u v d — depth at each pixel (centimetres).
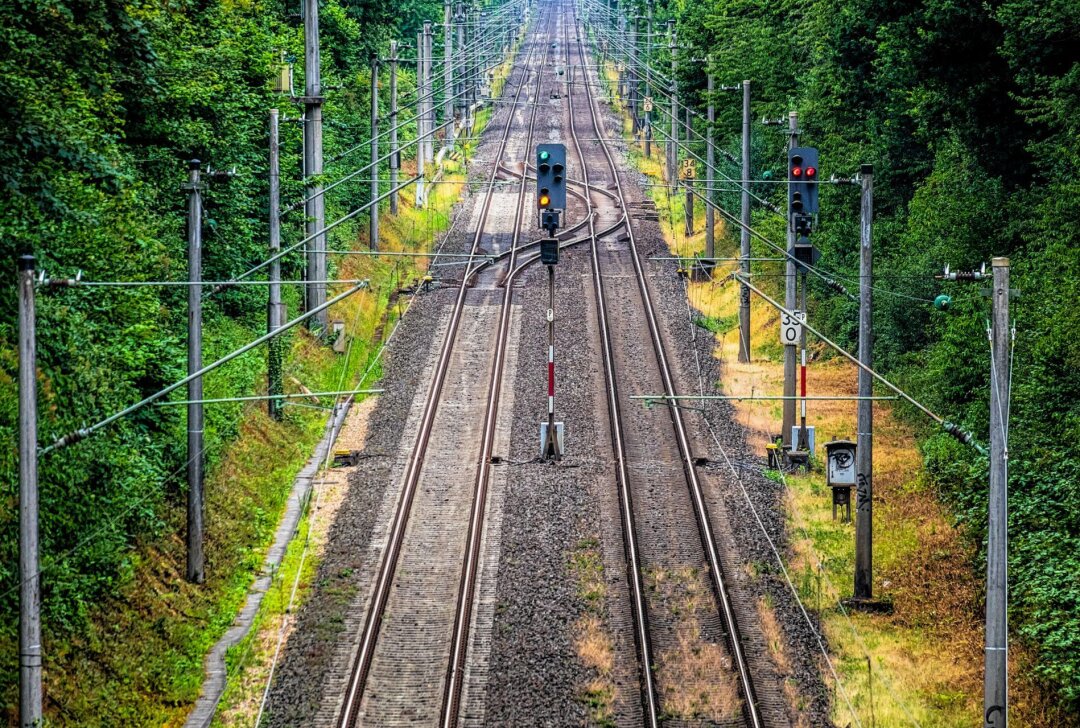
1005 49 8644
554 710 5419
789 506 7862
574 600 6481
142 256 7012
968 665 5906
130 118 8406
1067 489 6450
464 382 10225
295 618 6384
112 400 6112
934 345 9462
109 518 5769
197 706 5591
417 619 6366
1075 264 7225
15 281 5697
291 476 8438
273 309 9244
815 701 5522
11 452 5222
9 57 5959
